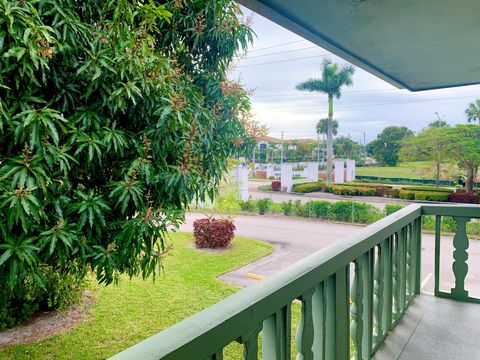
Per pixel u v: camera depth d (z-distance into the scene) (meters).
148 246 2.61
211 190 3.48
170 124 2.69
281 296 0.89
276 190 17.66
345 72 17.16
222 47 3.69
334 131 23.72
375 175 20.59
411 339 1.78
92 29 2.52
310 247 7.30
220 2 3.42
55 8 2.23
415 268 2.35
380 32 2.09
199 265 5.99
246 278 5.38
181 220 2.81
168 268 5.81
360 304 1.46
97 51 2.42
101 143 2.37
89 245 2.45
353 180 20.67
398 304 1.96
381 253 1.67
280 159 25.22
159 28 3.29
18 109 2.10
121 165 2.60
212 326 0.66
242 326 0.74
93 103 2.46
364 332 1.56
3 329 3.71
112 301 4.51
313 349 1.16
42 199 2.21
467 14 1.83
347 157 24.59
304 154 25.58
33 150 2.10
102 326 3.87
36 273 2.18
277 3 1.72
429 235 7.73
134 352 0.55
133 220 2.50
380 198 14.82
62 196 2.33
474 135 13.39
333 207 11.06
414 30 2.06
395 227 1.82
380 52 2.46
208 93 3.79
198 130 3.21
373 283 1.58
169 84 2.78
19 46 1.93
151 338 0.60
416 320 1.99
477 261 5.87
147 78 2.58
